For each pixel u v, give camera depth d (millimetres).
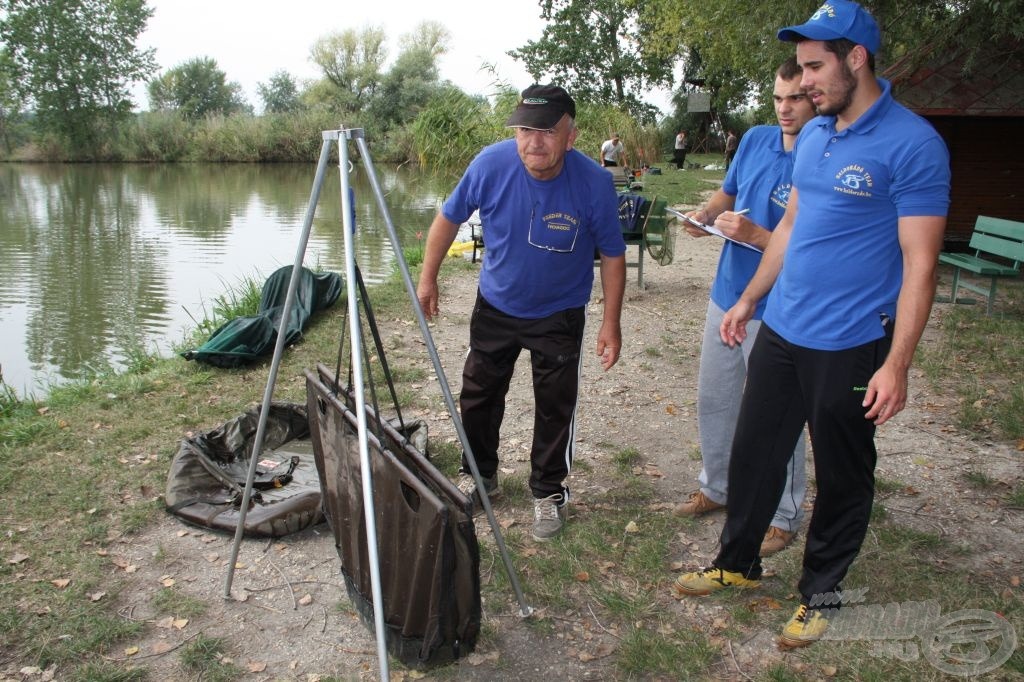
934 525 4000
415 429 4805
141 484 4332
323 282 7953
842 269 2762
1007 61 9961
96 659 3033
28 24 52094
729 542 3303
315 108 55125
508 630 3236
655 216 9352
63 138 53938
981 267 8109
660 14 22172
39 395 7957
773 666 2982
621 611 3334
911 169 2592
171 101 84125
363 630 3240
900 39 10531
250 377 6039
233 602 3400
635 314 8336
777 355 2992
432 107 17078
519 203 3523
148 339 10094
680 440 5109
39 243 17844
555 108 3262
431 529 2514
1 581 3459
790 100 3279
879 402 2592
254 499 4145
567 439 3820
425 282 3895
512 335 3762
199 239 18312
